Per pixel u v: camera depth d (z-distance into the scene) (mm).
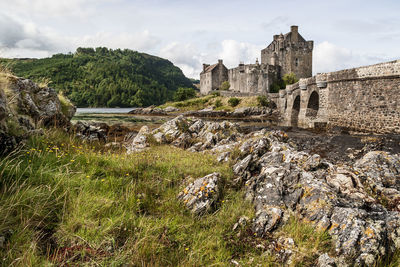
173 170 6664
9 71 9070
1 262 2670
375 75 21359
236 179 6707
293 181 5531
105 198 4414
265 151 9078
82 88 150125
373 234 3855
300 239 4078
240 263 3676
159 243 3658
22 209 3604
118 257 3115
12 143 5215
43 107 9945
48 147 6211
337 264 3572
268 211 4820
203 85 98062
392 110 20250
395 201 5945
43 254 3084
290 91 42531
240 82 80688
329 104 27453
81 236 3396
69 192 4211
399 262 3646
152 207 4863
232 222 4758
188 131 15477
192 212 4953
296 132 25031
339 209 4465
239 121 45688
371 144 15344
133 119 44281
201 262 3518
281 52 75938
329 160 13977
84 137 11750
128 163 6734
